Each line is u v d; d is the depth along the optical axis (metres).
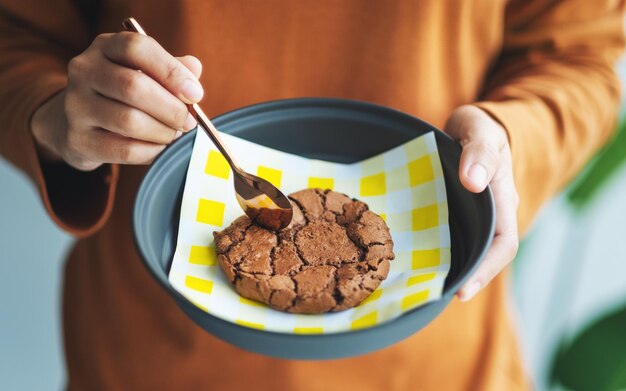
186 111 0.42
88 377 0.60
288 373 0.55
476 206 0.43
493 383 0.58
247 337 0.37
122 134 0.42
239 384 0.56
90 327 0.60
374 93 0.52
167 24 0.51
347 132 0.49
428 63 0.52
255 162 0.48
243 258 0.44
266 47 0.51
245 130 0.48
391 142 0.48
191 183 0.46
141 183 0.43
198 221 0.46
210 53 0.51
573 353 0.79
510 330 0.62
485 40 0.54
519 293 0.97
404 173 0.47
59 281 0.89
